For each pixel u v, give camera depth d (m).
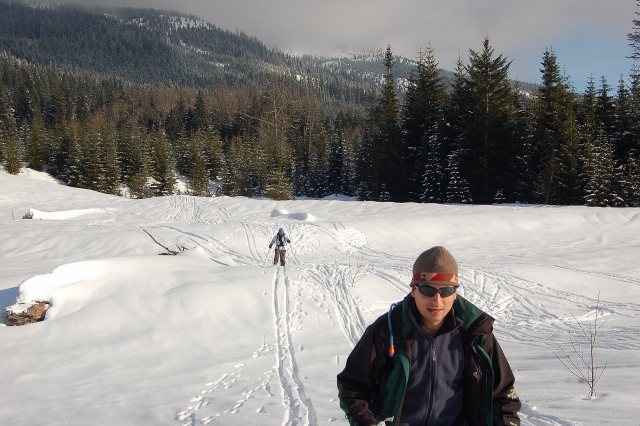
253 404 4.54
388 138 46.34
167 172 64.50
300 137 80.06
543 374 4.84
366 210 25.45
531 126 36.91
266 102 95.38
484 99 37.62
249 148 69.62
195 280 9.14
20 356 6.30
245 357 6.45
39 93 124.00
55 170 69.75
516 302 10.16
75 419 4.38
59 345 6.67
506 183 37.50
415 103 44.69
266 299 8.79
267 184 56.00
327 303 9.02
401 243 18.48
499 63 37.88
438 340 1.66
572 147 33.25
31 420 4.41
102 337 6.97
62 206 31.67
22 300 7.59
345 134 73.94
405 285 10.87
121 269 9.02
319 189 64.62
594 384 4.19
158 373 5.86
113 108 121.50
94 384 5.46
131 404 4.72
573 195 33.00
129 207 30.05
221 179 71.19
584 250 16.44
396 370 1.64
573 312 9.36
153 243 17.97
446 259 1.61
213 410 4.44
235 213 26.48
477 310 1.67
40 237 19.08
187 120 106.69
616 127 39.09
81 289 8.16
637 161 35.84
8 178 41.56
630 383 4.12
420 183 43.44
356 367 1.71
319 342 7.15
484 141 37.59
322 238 18.67
